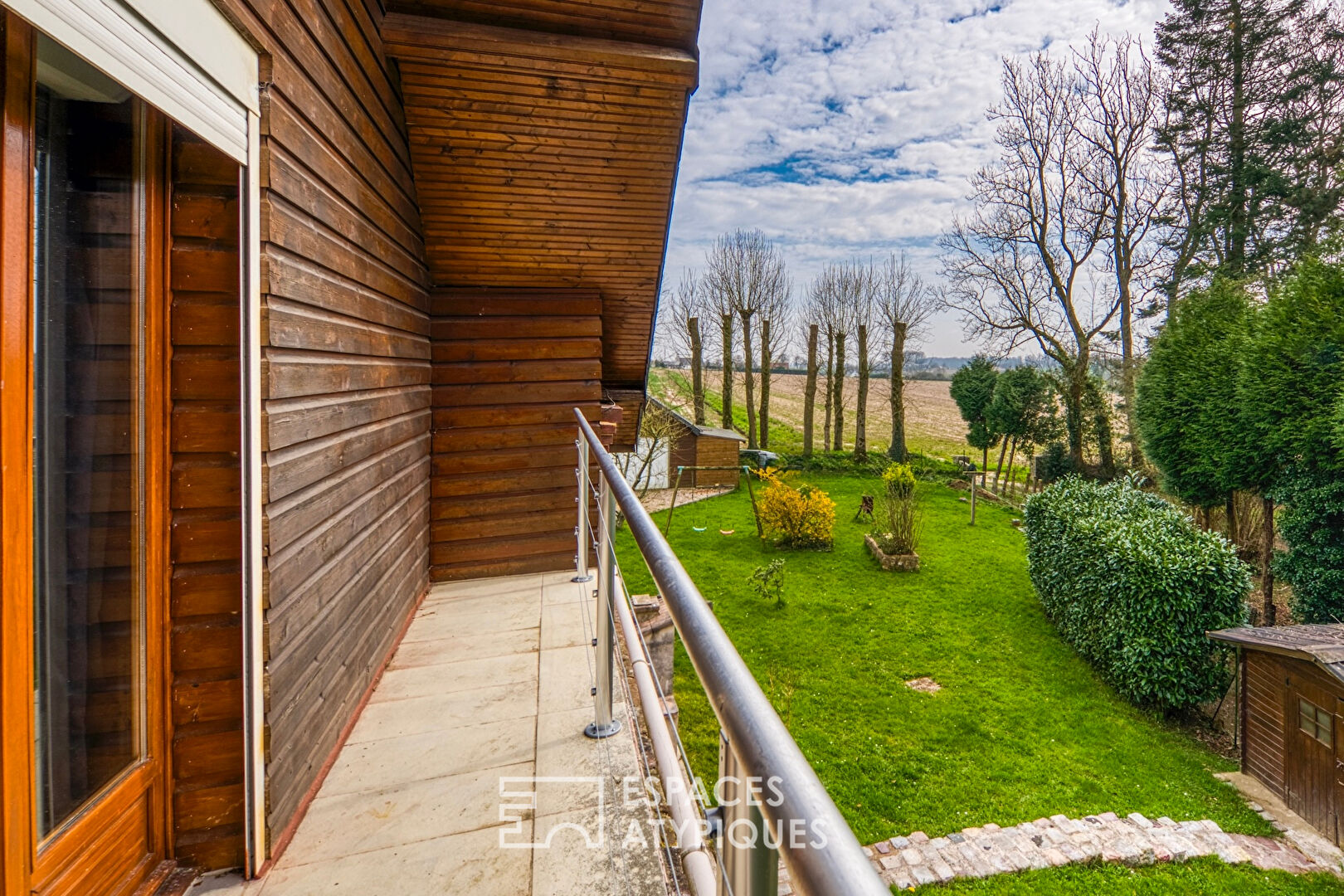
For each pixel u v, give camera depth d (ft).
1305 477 28.68
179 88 3.86
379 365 8.82
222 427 4.86
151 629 4.62
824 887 0.74
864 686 24.62
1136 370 55.52
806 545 43.75
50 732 3.73
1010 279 63.87
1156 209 55.98
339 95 6.91
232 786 5.00
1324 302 27.86
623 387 21.38
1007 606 33.32
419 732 7.21
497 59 9.16
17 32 3.21
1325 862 15.93
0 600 3.28
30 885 3.50
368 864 5.13
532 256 12.79
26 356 3.40
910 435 90.33
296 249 5.66
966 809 17.54
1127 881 14.85
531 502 13.65
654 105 10.12
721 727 1.31
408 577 10.77
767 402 87.30
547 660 9.13
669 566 2.09
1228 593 21.93
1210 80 52.26
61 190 3.68
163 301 4.63
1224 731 22.22
